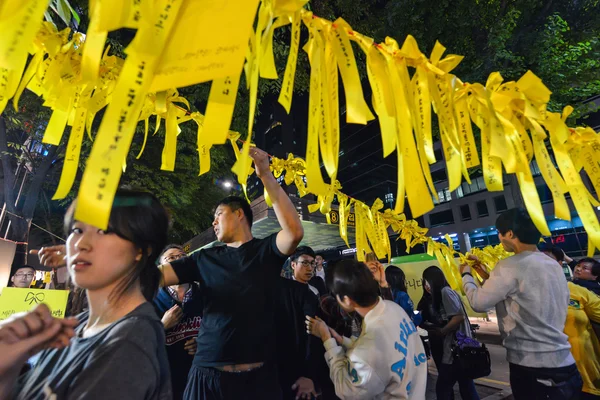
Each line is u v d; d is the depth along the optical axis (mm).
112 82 1131
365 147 27250
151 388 667
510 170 873
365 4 6707
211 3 564
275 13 726
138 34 542
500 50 6473
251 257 1490
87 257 741
